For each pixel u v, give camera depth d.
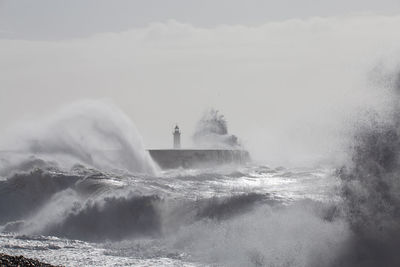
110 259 41.81
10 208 63.50
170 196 58.50
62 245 47.25
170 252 44.19
